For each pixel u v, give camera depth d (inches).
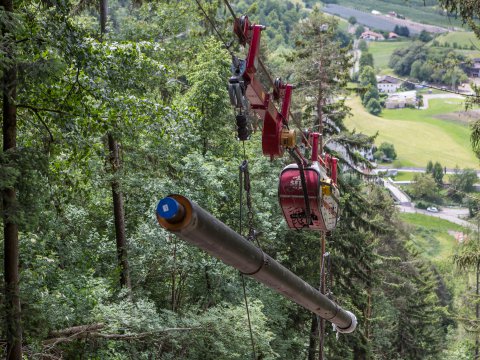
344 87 1504.7
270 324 1283.2
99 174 942.4
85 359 808.9
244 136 441.4
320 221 725.9
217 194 1168.8
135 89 736.3
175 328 909.8
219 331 968.9
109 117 700.7
